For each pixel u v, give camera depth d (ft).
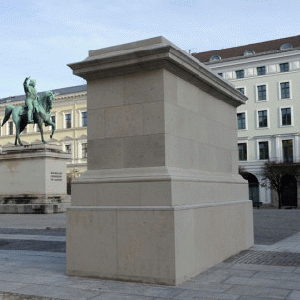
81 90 219.61
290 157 177.99
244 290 18.81
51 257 29.63
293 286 19.43
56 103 218.38
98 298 17.90
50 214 84.64
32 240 40.27
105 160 23.26
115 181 22.31
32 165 90.33
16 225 58.18
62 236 43.37
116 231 21.80
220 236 26.14
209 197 25.53
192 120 25.00
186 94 24.41
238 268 23.85
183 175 22.49
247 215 31.71
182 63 22.66
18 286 20.38
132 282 21.02
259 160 184.34
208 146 27.17
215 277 21.66
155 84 22.09
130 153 22.50
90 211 22.65
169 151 21.95
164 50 21.17
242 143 190.19
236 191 30.48
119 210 21.80
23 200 89.97
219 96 29.09
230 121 31.55
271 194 179.73
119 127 22.97
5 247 35.91
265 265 24.61
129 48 22.88
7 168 92.89
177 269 20.29
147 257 20.83
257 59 187.11
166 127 21.83
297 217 70.59
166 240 20.39
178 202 21.44
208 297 17.71
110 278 21.72
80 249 22.74
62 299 17.90
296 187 171.94
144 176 21.59
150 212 20.92
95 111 23.80
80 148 210.59
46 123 98.48
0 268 25.20
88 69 23.41
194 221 22.54
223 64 193.77
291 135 178.91
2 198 92.22
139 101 22.47
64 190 93.97
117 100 23.13
